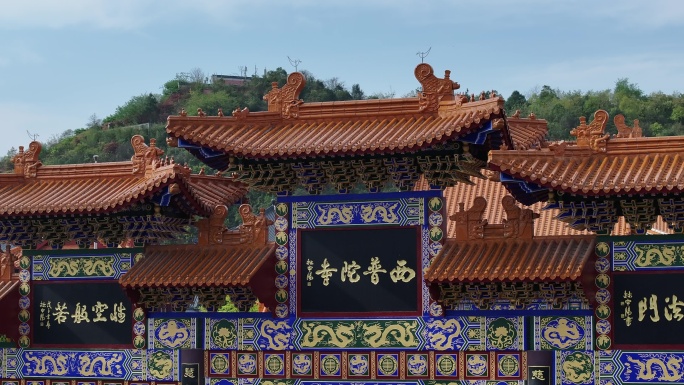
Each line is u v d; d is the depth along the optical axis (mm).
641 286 30922
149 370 35562
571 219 31625
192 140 33219
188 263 34688
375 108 33719
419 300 32781
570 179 30266
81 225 36531
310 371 33656
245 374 34406
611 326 31094
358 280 33406
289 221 34219
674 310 30562
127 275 34719
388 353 32938
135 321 35875
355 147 31875
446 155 32188
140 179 36625
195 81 126750
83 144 111750
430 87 33156
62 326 36844
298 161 33531
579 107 107875
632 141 31141
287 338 33969
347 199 33656
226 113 110500
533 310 31828
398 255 33094
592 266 31141
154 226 35531
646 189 29312
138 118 120875
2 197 37000
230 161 34094
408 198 33062
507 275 30391
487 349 32125
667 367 30484
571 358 31406
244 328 34562
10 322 37125
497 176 30672
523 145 42375
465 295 32156
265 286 33719
